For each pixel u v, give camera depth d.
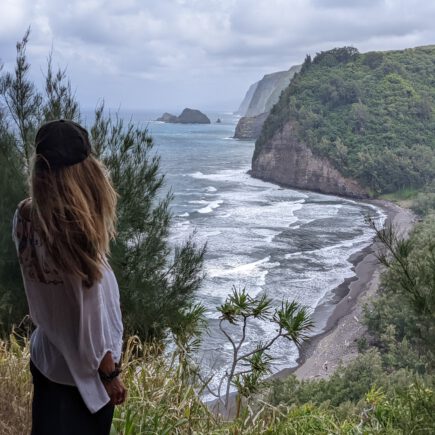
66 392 1.90
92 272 1.75
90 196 1.78
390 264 3.48
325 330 37.38
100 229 1.80
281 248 61.69
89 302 1.78
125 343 6.07
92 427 1.92
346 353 33.50
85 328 1.79
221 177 134.00
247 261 55.09
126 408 3.37
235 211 86.94
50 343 1.91
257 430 3.94
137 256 6.93
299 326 4.32
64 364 1.88
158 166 7.14
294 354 32.03
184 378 4.39
